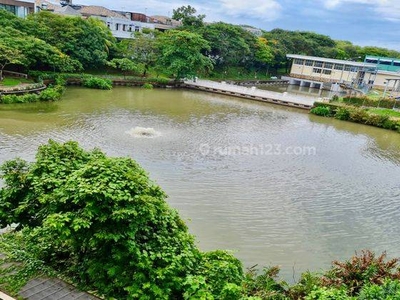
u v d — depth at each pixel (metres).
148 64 48.28
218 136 24.64
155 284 6.27
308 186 17.38
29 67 38.34
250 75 67.81
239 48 61.09
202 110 33.44
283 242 12.12
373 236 13.25
